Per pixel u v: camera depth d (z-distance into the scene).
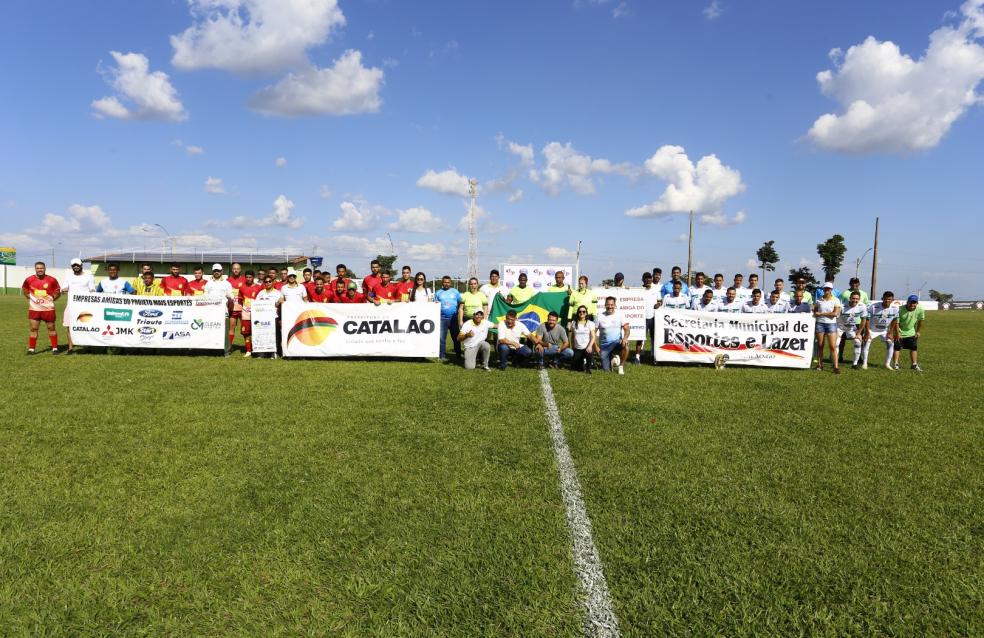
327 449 5.22
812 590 2.99
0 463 4.75
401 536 3.51
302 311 11.57
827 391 8.73
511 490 4.27
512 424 6.21
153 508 3.87
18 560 3.18
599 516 3.83
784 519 3.82
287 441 5.46
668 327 11.83
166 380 8.76
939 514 3.96
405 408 6.95
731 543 3.47
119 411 6.63
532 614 2.74
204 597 2.85
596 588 2.97
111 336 11.91
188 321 11.92
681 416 6.75
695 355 11.77
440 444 5.41
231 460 4.88
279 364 10.77
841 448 5.50
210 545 3.36
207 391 7.91
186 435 5.64
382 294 12.13
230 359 11.40
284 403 7.18
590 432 5.93
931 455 5.32
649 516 3.84
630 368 11.21
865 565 3.24
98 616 2.70
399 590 2.93
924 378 10.34
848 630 2.68
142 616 2.71
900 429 6.29
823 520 3.82
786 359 11.58
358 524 3.66
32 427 5.87
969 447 5.62
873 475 4.73
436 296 12.35
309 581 3.00
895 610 2.84
